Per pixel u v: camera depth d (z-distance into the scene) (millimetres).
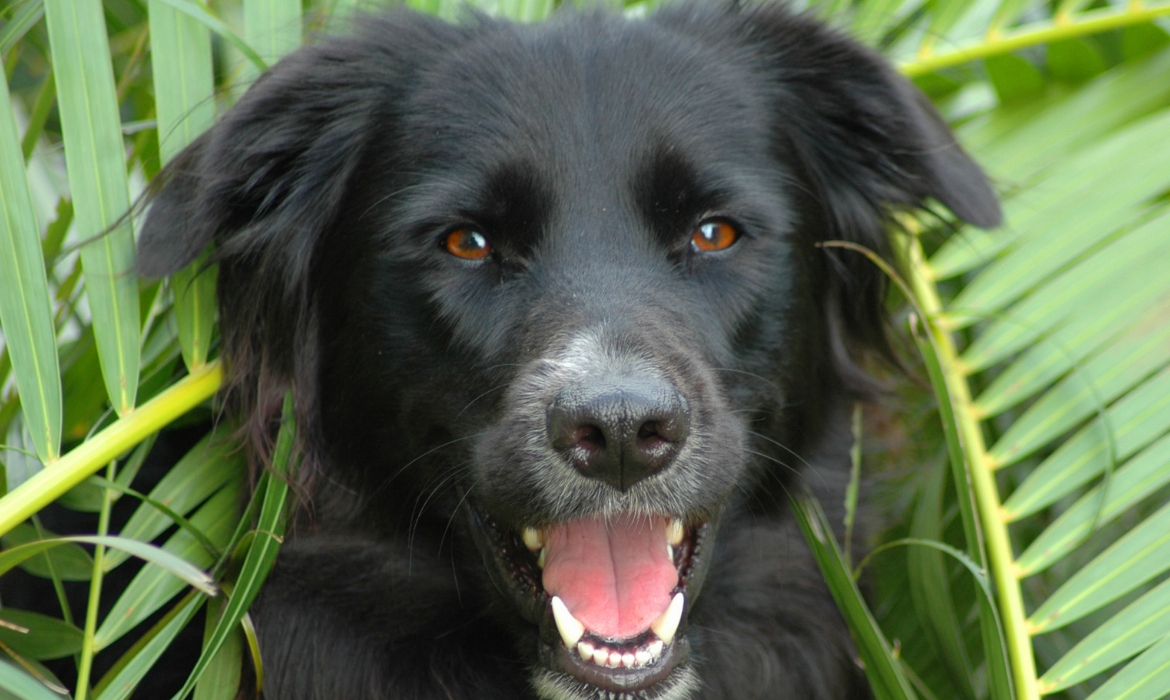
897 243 5262
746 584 4953
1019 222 5293
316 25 5078
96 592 3979
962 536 5285
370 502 4590
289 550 4535
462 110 4352
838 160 5051
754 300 4391
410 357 4301
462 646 4660
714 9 4930
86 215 4133
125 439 4113
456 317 4195
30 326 3896
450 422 4250
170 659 4508
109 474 4246
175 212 4203
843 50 4938
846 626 5094
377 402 4430
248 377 4512
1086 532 4289
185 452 4984
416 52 4590
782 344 4543
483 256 4266
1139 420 4492
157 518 4297
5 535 4473
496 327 4156
